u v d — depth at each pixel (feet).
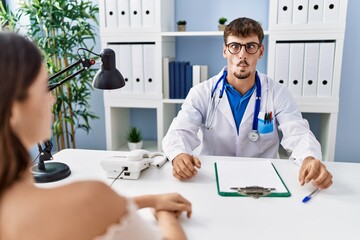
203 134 5.63
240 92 5.33
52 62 7.15
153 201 2.61
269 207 2.96
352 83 7.54
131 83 7.32
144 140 8.85
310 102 6.57
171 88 7.40
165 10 7.18
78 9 7.41
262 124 5.21
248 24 4.96
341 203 3.05
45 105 1.51
